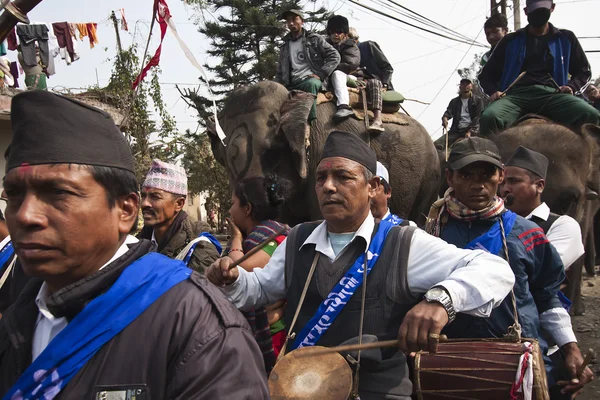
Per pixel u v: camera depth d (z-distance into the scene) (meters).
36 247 1.28
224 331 1.31
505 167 3.72
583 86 6.45
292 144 6.39
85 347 1.26
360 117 7.17
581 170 5.60
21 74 11.33
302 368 2.09
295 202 7.07
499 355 2.16
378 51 8.55
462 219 2.97
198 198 30.81
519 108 6.36
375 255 2.29
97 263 1.37
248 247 3.29
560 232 3.48
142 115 11.83
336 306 2.24
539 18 6.27
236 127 6.76
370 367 2.19
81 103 1.34
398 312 2.23
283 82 7.18
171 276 1.36
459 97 10.55
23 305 1.46
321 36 7.04
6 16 2.50
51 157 1.28
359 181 2.36
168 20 2.71
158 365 1.26
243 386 1.26
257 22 24.14
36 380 1.24
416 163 7.79
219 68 25.42
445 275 2.17
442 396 2.21
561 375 3.09
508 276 2.10
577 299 6.41
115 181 1.37
